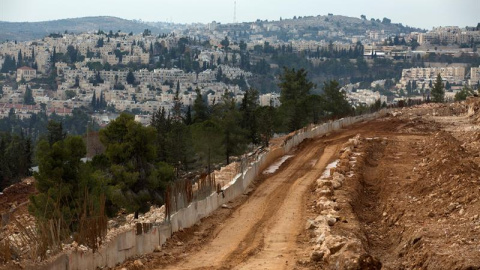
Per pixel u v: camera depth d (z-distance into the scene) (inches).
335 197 1807.3
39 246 1069.8
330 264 1182.9
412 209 1557.6
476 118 3983.8
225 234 1492.4
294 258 1275.8
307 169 2501.2
